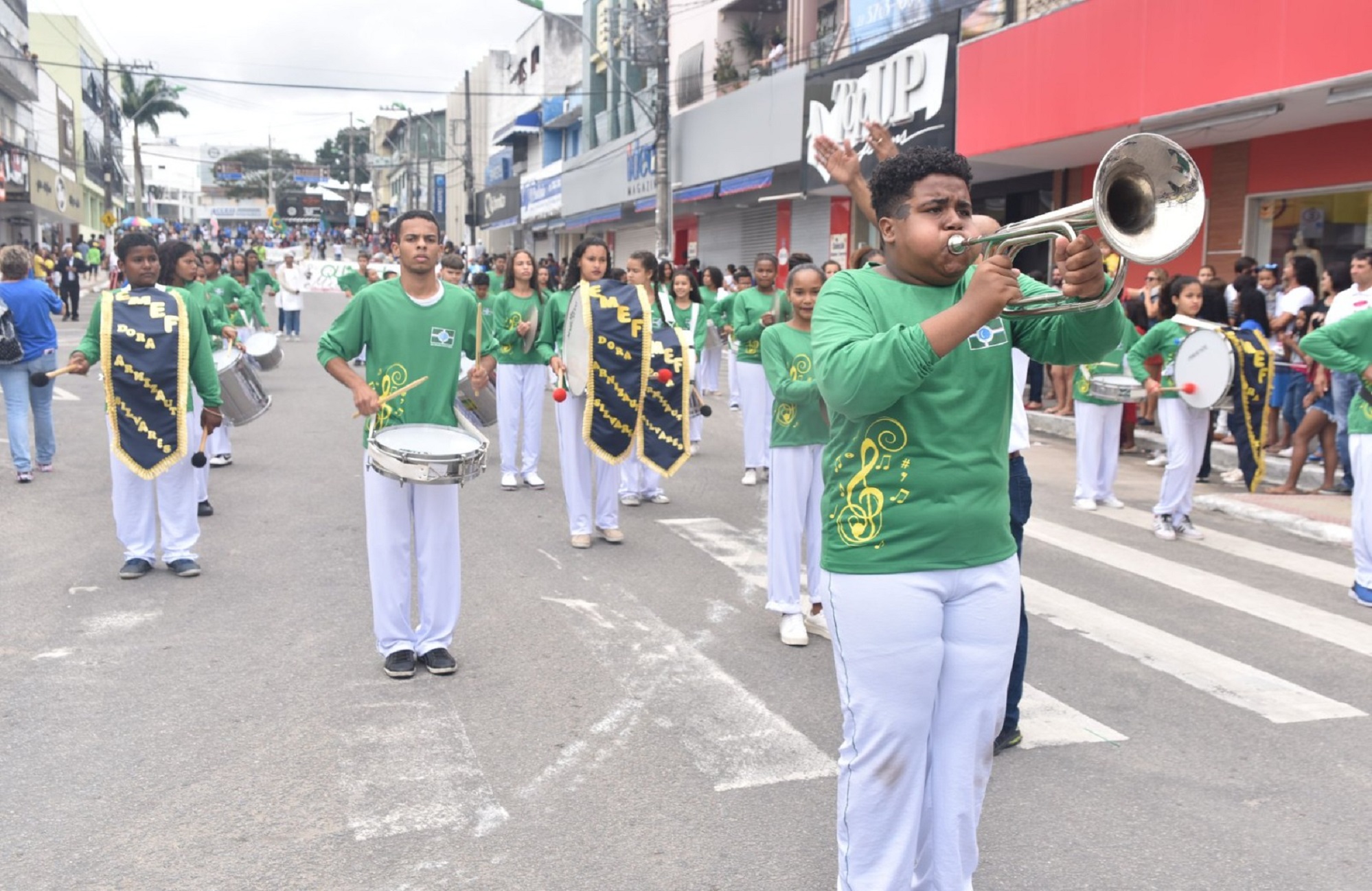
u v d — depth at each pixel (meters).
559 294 8.39
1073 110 13.90
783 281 23.48
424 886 3.53
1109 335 2.86
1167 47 12.41
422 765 4.39
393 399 5.31
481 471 5.15
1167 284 9.97
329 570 7.18
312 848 3.75
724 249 28.22
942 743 2.98
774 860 3.71
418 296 5.36
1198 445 8.38
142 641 5.79
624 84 26.02
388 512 5.22
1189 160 2.48
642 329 7.90
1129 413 12.57
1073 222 2.46
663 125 24.17
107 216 46.44
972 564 2.85
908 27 19.00
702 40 28.12
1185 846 3.87
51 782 4.20
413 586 6.88
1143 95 12.80
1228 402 8.67
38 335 9.77
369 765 4.39
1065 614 6.53
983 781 3.04
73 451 11.29
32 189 49.31
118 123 84.88
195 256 8.01
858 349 2.62
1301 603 6.86
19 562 7.27
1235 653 5.90
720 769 4.40
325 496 9.46
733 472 11.18
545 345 8.33
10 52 44.62
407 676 5.32
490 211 53.69
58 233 56.59
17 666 5.41
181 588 6.74
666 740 4.66
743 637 6.02
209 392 7.01
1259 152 13.64
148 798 4.09
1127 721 4.96
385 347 5.29
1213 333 8.00
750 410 10.36
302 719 4.83
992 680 2.92
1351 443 6.84
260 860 3.67
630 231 36.06
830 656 5.74
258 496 9.42
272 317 33.31
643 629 6.13
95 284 43.84
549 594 6.78
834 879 3.60
